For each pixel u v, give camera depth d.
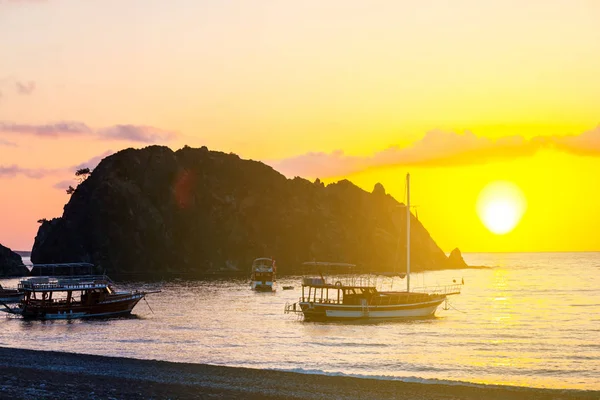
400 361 65.62
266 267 196.00
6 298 130.38
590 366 63.09
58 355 58.22
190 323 101.12
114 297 109.00
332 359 66.69
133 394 40.91
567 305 137.62
